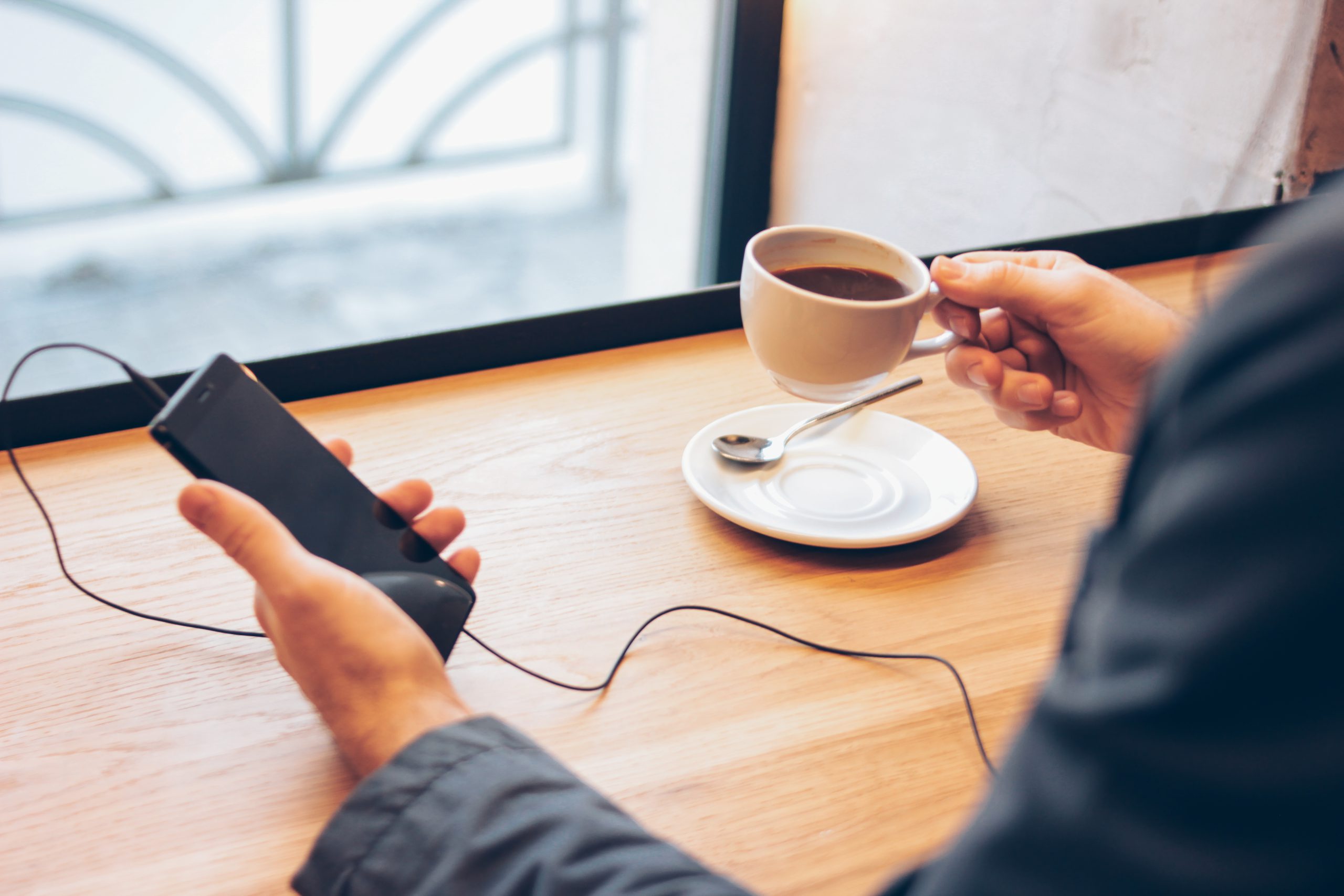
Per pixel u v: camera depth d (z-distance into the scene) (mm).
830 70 1488
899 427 782
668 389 834
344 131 4621
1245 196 1068
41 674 542
